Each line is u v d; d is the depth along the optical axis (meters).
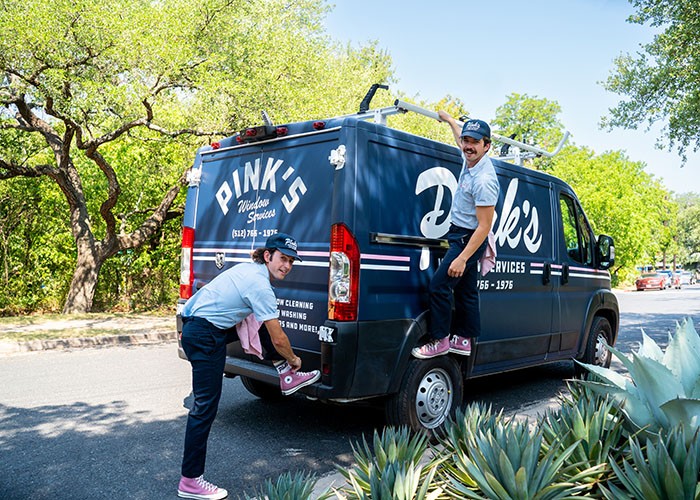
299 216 4.98
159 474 4.38
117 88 11.19
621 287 48.34
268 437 5.29
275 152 5.26
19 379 7.53
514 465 2.59
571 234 7.34
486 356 5.81
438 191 5.38
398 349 4.84
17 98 13.02
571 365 8.70
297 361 4.34
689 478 2.29
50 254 16.30
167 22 11.40
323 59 16.72
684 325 3.32
